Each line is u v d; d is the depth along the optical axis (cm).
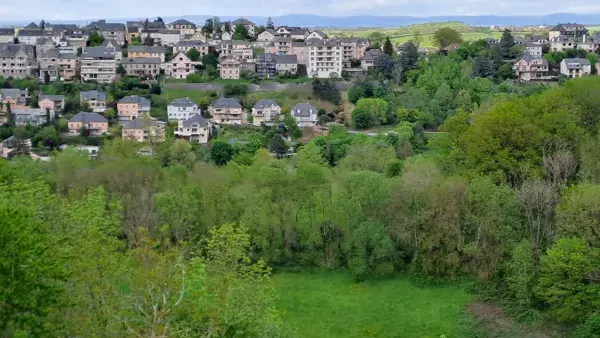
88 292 4506
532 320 7444
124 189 9744
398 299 8231
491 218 8431
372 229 8831
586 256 7150
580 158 9556
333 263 9238
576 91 11100
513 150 9819
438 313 7812
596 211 7538
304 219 9631
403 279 8825
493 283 8319
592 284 7088
